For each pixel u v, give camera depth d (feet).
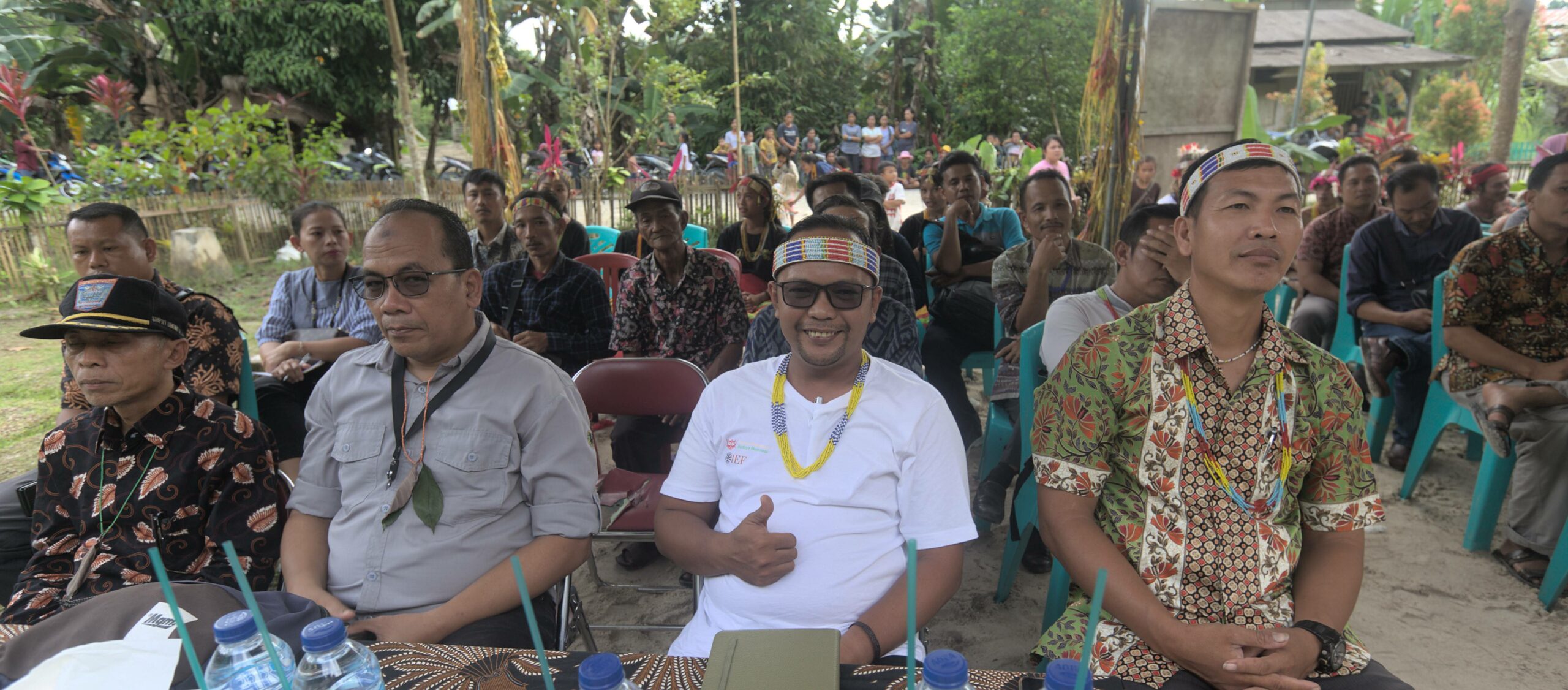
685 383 9.17
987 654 8.80
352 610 6.04
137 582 6.35
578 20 45.80
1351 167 15.30
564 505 6.22
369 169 54.39
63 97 52.80
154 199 31.07
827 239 5.61
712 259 12.42
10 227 26.73
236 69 55.06
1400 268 13.73
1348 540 5.30
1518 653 8.57
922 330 14.34
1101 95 14.60
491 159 19.84
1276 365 5.13
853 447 5.74
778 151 63.93
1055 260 11.12
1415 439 12.18
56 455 6.57
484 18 19.27
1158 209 8.36
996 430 10.77
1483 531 10.55
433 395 6.26
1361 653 4.93
